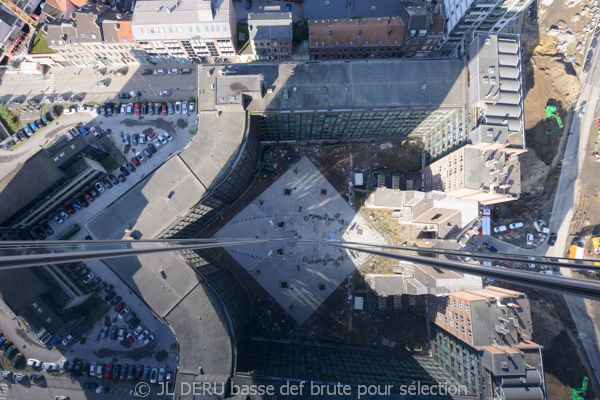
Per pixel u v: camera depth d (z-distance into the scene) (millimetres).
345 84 85062
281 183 105188
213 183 82312
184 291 79688
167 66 110500
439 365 92750
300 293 100875
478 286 86938
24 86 108375
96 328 98188
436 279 85562
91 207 103562
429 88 85000
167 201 82250
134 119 106750
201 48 103438
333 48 103312
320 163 106312
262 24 97250
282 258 102375
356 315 99625
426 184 101375
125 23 96562
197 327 78000
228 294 86500
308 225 103938
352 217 104062
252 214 104312
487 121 78375
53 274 91250
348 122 93062
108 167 104938
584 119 105125
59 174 90812
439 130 96000
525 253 101250
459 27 93250
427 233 102688
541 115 105812
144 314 99562
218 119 84188
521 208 103000
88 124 106500
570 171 103938
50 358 97125
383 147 106938
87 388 95750
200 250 93438
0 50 103750
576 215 102188
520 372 70875
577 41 107875
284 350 92312
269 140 104750
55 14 106125
